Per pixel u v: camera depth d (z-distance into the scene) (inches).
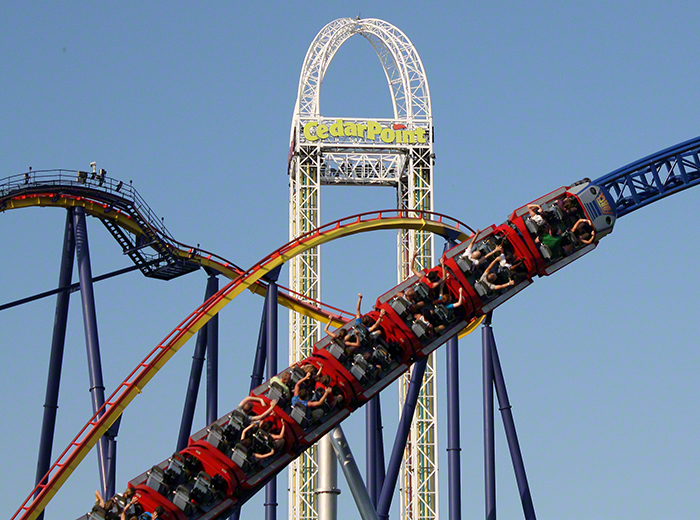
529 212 1731.1
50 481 1930.4
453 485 2206.0
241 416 1508.4
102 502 1439.5
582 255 1739.7
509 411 2258.9
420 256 3846.0
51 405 2214.6
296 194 3878.0
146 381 2079.2
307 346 3764.8
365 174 4001.0
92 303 2208.4
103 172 2294.5
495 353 2273.6
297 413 1514.5
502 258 1669.5
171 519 1445.6
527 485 2218.3
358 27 3973.9
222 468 1480.1
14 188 2166.6
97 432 2006.6
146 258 2455.7
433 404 3774.6
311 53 3956.7
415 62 3988.7
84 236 2250.2
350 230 2346.2
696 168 1947.6
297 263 3843.5
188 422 2407.7
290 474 3641.7
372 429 2315.5
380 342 1616.6
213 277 2492.6
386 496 2105.1
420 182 3905.0
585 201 1747.0
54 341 2257.6
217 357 2391.7
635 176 1966.0
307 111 3924.7
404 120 3934.5
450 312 1646.2
